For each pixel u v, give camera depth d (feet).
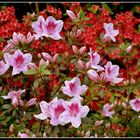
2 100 5.89
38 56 6.05
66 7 8.59
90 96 6.14
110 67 5.62
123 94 7.22
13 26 7.33
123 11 9.14
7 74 5.94
